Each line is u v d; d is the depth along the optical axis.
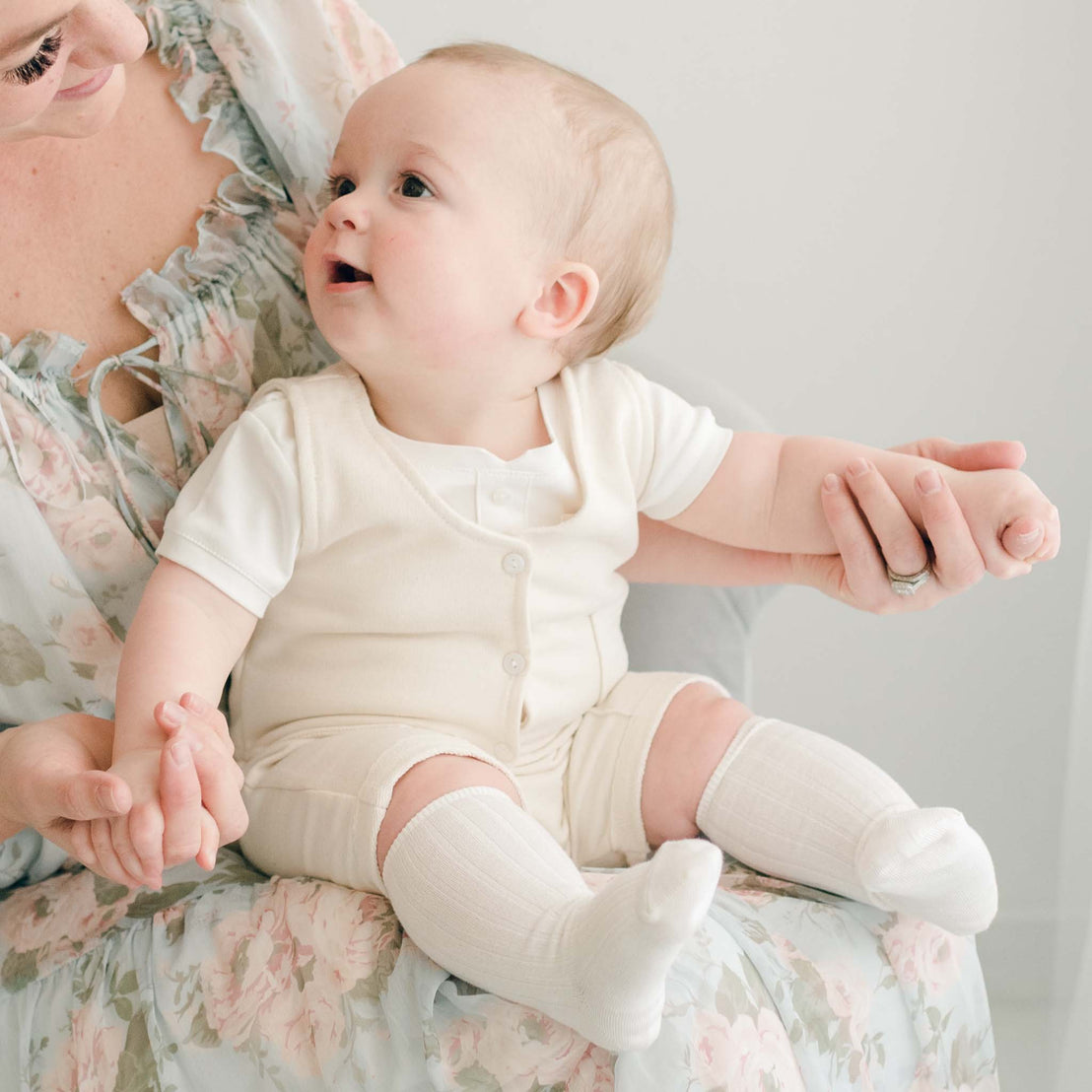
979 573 1.03
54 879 1.07
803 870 0.99
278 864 1.01
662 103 1.71
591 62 1.68
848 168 1.75
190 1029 0.91
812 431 1.86
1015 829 1.88
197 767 0.81
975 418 1.85
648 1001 0.77
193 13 1.14
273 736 1.07
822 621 1.90
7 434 1.01
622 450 1.11
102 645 1.05
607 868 1.10
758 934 0.92
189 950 0.94
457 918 0.85
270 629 1.08
